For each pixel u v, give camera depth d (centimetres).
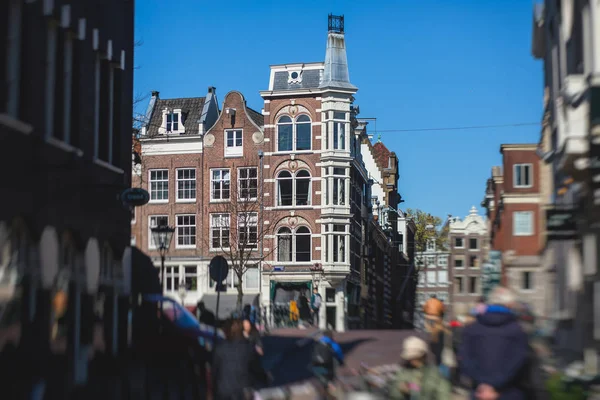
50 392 1338
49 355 1544
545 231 1527
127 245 2086
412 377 998
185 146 5306
